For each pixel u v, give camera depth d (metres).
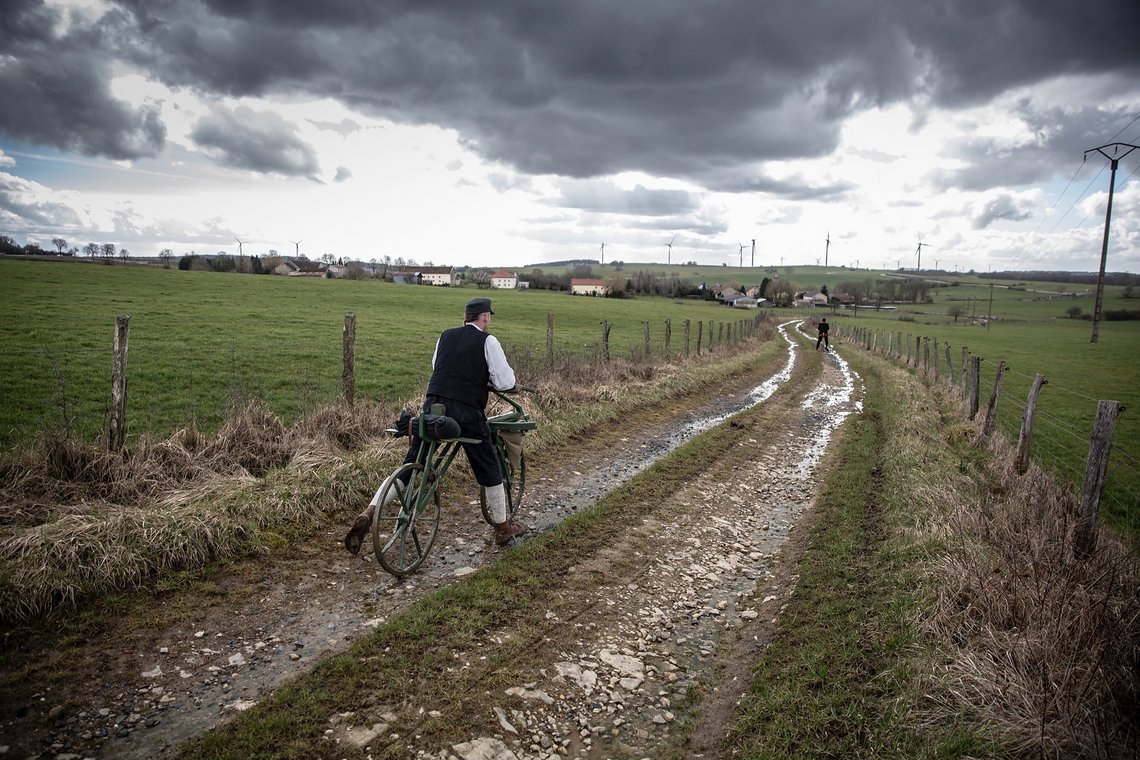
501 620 4.54
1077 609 3.98
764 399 17.03
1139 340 55.38
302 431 7.81
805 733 3.54
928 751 3.26
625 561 5.85
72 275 44.50
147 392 11.80
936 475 8.28
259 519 5.61
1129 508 8.26
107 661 3.71
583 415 11.25
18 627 3.88
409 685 3.71
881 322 86.25
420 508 5.31
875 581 5.43
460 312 42.22
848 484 8.64
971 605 4.45
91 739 3.08
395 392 13.59
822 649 4.35
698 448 10.25
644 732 3.60
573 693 3.86
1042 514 6.18
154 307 29.22
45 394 10.90
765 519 7.46
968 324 85.62
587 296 93.88
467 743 3.30
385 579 5.09
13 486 5.38
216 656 3.88
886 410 15.11
